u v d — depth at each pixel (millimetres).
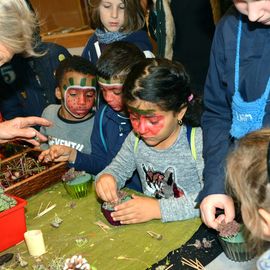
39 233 1153
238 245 1035
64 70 1771
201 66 2168
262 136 840
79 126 1839
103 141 1681
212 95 1272
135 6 1977
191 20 2145
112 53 1541
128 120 1617
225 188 1072
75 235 1216
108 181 1353
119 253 1120
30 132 1503
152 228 1206
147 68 1264
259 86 1137
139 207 1235
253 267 1038
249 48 1152
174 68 1288
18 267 1115
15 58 2049
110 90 1541
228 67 1192
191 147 1359
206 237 1147
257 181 786
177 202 1243
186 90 1316
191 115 1369
